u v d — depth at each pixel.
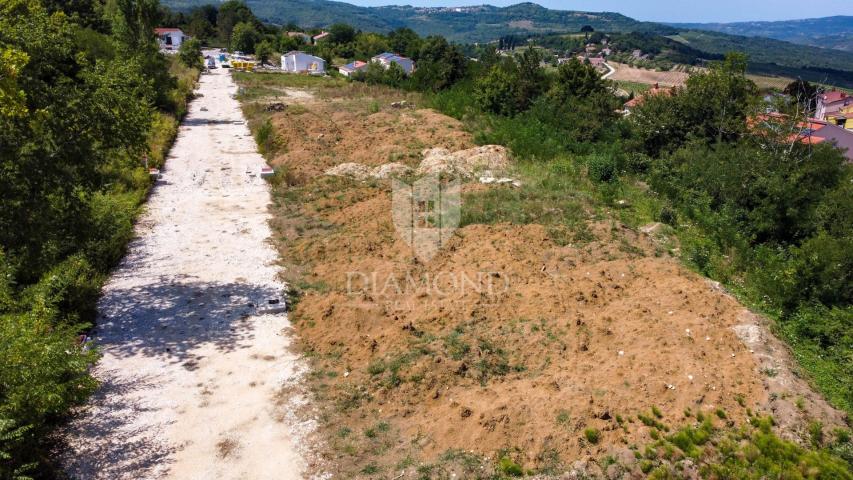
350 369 8.32
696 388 7.08
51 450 6.56
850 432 6.58
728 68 22.83
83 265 10.16
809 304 10.19
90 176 9.84
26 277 9.25
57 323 8.21
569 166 19.23
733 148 19.00
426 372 7.92
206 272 11.50
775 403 6.89
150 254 12.33
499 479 6.07
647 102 23.27
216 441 6.86
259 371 8.27
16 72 8.19
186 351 8.72
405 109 31.75
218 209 15.48
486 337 8.84
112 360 8.42
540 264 11.39
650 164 20.28
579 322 8.85
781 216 14.39
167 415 7.28
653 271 10.82
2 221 8.73
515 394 7.17
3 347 6.12
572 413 6.68
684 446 6.19
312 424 7.18
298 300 10.45
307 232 13.80
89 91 9.84
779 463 5.95
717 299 9.51
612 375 7.49
